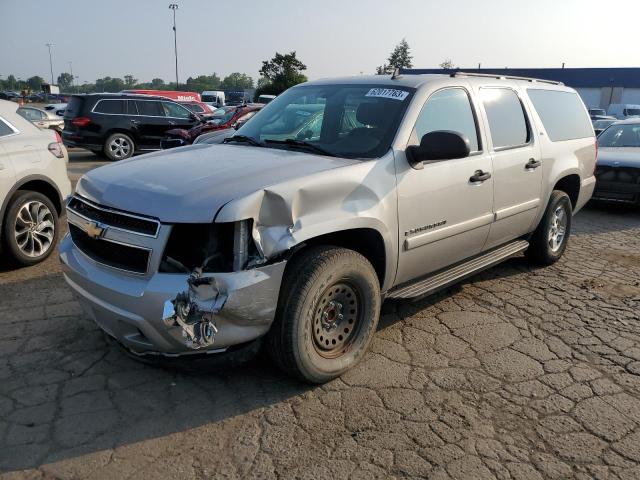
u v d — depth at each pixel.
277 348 3.21
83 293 3.28
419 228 3.85
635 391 3.49
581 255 6.57
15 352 3.76
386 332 4.25
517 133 4.98
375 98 4.09
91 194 3.32
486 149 4.48
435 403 3.30
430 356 3.88
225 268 2.92
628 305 4.93
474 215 4.37
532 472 2.73
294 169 3.29
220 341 2.96
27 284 5.04
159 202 2.95
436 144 3.56
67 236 3.68
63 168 6.02
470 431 3.04
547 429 3.08
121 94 15.18
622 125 10.45
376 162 3.55
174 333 2.91
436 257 4.15
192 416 3.12
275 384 3.46
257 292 2.93
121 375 3.52
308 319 3.19
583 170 6.04
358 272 3.40
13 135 5.51
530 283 5.45
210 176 3.18
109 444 2.86
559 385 3.54
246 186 3.00
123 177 3.34
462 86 4.43
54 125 22.25
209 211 2.83
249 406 3.23
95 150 14.89
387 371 3.65
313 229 3.12
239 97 56.06
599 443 2.96
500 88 4.91
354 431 3.02
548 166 5.34
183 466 2.72
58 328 4.13
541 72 52.91
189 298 2.79
